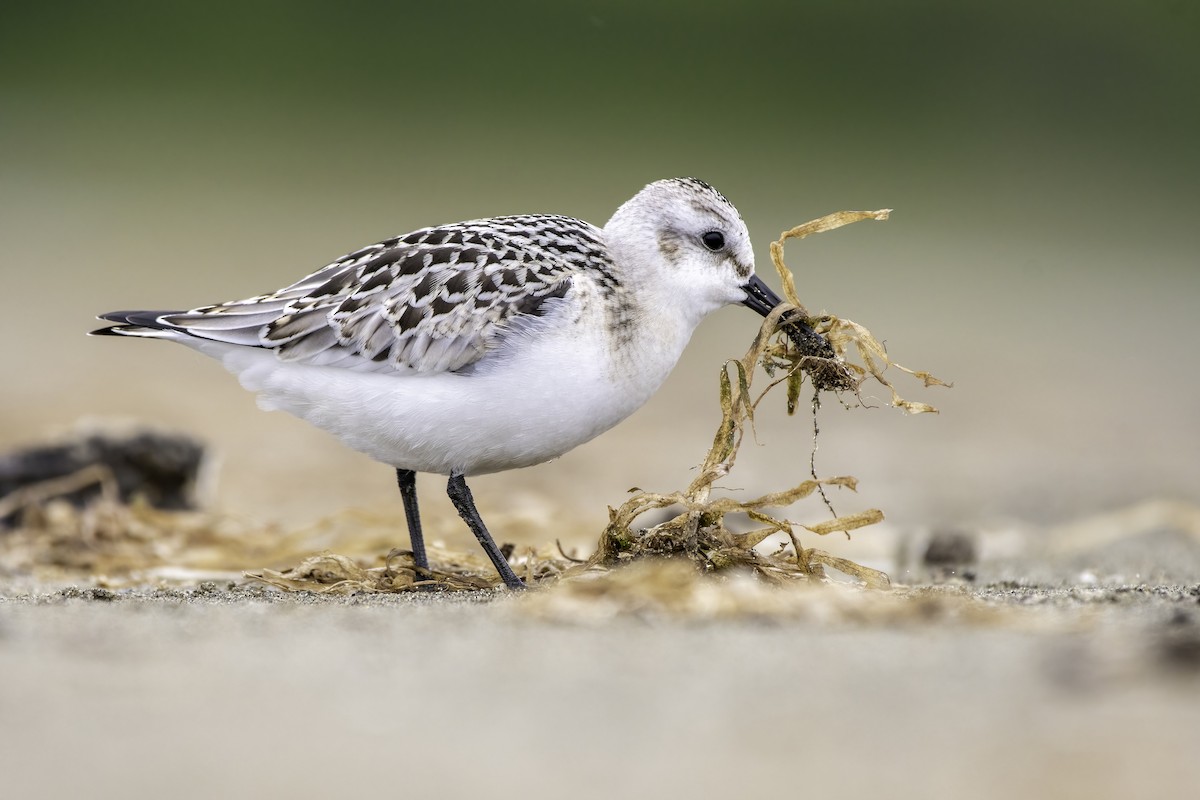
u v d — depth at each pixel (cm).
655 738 555
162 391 2041
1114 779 512
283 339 957
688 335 1034
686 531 915
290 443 1812
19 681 625
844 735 556
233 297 2495
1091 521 1397
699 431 1925
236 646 686
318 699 601
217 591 949
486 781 516
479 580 982
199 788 511
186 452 1388
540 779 518
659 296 1000
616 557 941
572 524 1342
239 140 3462
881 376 973
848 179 3347
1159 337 2564
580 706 591
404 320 942
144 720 576
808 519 1430
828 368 981
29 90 3534
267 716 580
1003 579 1062
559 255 977
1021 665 635
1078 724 564
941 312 2641
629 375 977
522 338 937
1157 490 1580
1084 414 2055
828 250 3025
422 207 3139
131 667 647
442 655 666
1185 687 600
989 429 1955
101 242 2830
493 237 981
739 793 506
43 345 2238
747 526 1349
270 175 3303
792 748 545
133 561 1170
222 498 1517
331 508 1473
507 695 606
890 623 728
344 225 3005
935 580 1064
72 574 1130
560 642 688
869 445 1852
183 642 694
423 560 1021
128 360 2209
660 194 1015
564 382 942
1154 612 758
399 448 966
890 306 2653
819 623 728
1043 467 1722
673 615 743
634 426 1955
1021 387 2198
